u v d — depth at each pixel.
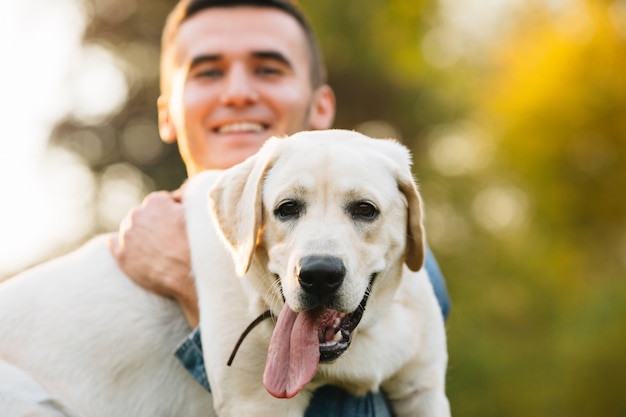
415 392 3.26
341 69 14.40
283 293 2.97
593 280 14.91
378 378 3.14
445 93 15.10
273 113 4.17
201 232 3.42
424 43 14.80
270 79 4.20
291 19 4.35
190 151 4.24
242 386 3.10
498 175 15.82
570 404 11.93
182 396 3.46
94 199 13.66
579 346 12.15
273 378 2.85
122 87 13.86
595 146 16.20
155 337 3.49
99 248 3.77
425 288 3.33
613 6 16.03
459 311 13.45
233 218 3.13
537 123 15.83
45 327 3.55
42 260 11.59
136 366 3.48
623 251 16.86
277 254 3.03
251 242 3.02
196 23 4.22
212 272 3.28
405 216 3.18
